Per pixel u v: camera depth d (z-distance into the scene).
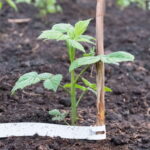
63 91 4.20
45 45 5.66
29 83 3.10
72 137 3.24
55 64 4.95
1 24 6.52
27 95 4.01
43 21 6.89
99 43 3.10
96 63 3.08
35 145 3.10
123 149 3.11
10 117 3.53
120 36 6.61
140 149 3.13
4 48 5.43
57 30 3.22
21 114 3.59
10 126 3.29
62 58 5.16
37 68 4.68
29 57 5.16
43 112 3.62
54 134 3.27
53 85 3.09
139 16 8.12
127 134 3.40
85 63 2.89
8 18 6.87
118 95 4.38
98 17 3.08
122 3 7.59
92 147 3.11
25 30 6.34
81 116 3.69
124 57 2.92
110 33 6.78
